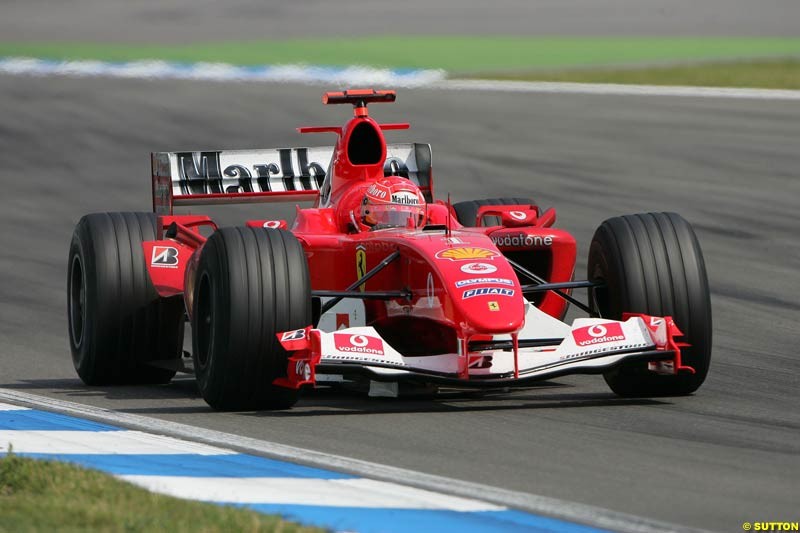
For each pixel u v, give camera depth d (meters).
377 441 23.28
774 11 172.88
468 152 74.50
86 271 32.38
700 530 17.41
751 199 60.59
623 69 112.12
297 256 26.61
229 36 146.38
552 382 30.83
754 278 45.62
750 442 23.34
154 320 32.34
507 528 17.33
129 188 68.06
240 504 18.34
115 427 24.94
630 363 26.11
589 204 60.44
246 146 79.12
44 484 19.12
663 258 27.47
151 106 92.94
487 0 187.12
